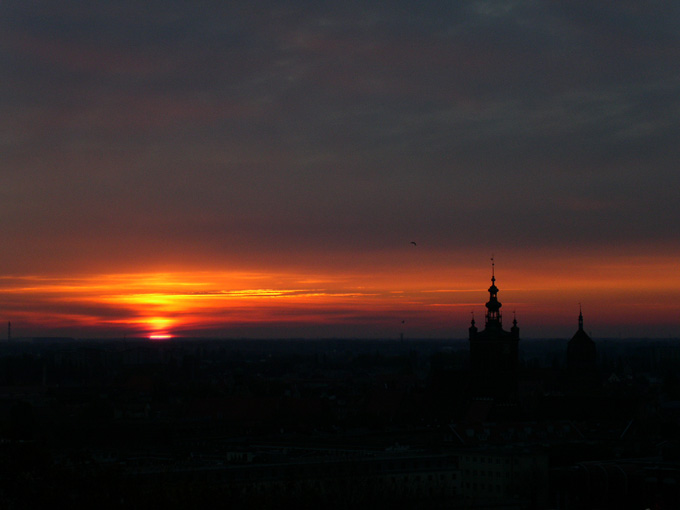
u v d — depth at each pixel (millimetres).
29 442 171375
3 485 153000
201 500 156500
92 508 148875
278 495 189875
